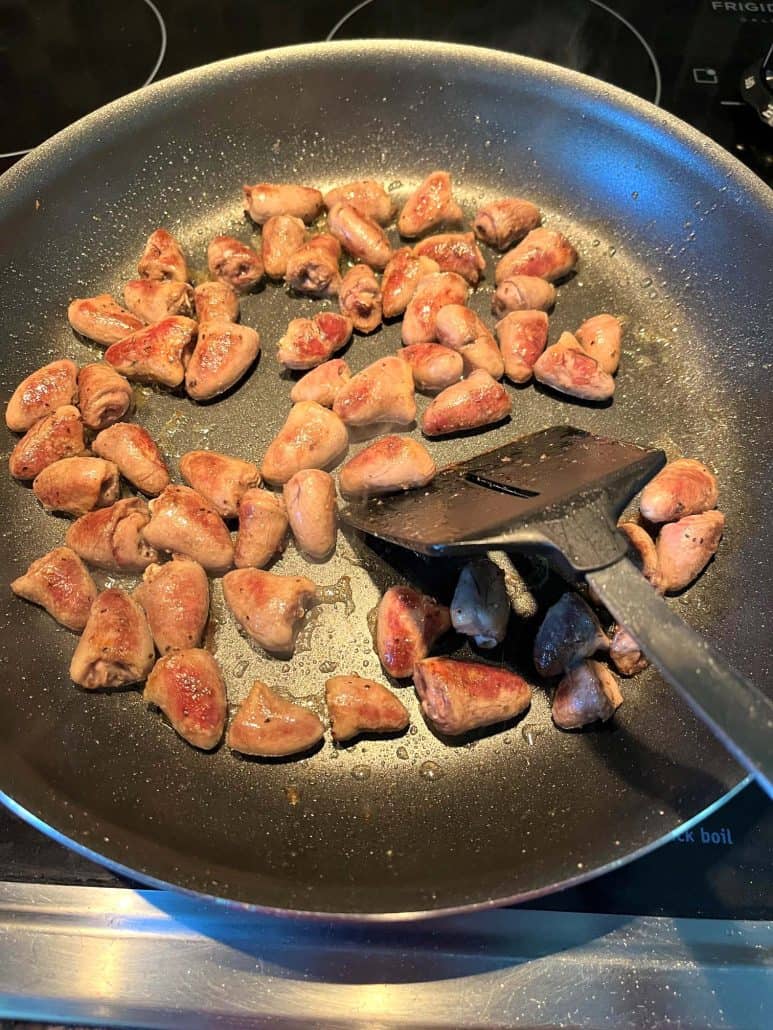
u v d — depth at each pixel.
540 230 0.31
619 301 0.32
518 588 0.26
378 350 0.31
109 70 0.36
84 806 0.22
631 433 0.29
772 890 0.21
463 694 0.23
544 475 0.23
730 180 0.30
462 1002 0.20
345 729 0.24
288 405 0.30
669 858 0.22
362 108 0.34
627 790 0.23
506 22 0.38
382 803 0.23
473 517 0.22
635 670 0.25
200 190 0.34
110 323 0.30
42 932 0.21
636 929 0.21
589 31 0.38
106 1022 0.20
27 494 0.28
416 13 0.38
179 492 0.26
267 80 0.33
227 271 0.31
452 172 0.35
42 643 0.26
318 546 0.26
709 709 0.17
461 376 0.29
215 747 0.24
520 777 0.24
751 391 0.29
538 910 0.21
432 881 0.21
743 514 0.27
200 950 0.21
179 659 0.24
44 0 0.38
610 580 0.19
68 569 0.26
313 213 0.33
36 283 0.31
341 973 0.21
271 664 0.25
